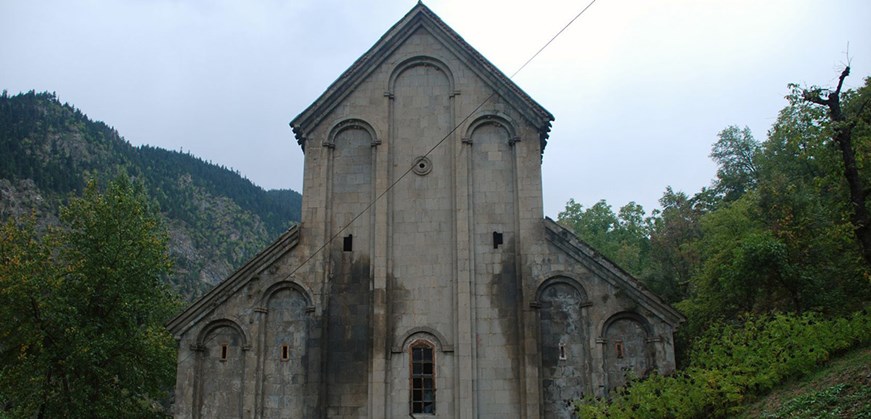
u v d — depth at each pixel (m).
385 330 26.41
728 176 67.88
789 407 20.47
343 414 25.83
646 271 52.41
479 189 27.95
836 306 31.52
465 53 29.36
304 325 26.80
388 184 28.08
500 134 28.58
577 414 25.03
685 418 22.45
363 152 28.81
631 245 69.94
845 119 23.91
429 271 27.19
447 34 29.58
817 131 24.59
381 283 26.83
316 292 27.05
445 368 26.06
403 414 25.70
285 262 27.45
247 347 26.39
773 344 24.41
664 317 25.48
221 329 26.84
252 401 25.83
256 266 27.34
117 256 37.25
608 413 22.59
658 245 55.00
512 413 25.48
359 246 27.67
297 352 26.50
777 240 33.19
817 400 20.09
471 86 29.05
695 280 44.50
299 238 27.70
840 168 24.62
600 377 25.20
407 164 28.47
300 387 26.12
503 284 26.84
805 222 34.47
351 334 26.69
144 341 37.91
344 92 29.33
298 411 25.88
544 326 26.19
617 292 25.98
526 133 28.28
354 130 29.11
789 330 24.81
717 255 39.66
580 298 26.28
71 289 35.56
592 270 26.42
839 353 24.23
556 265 26.67
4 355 35.22
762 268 32.69
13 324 34.66
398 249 27.53
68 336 34.22
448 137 28.67
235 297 27.02
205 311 26.81
